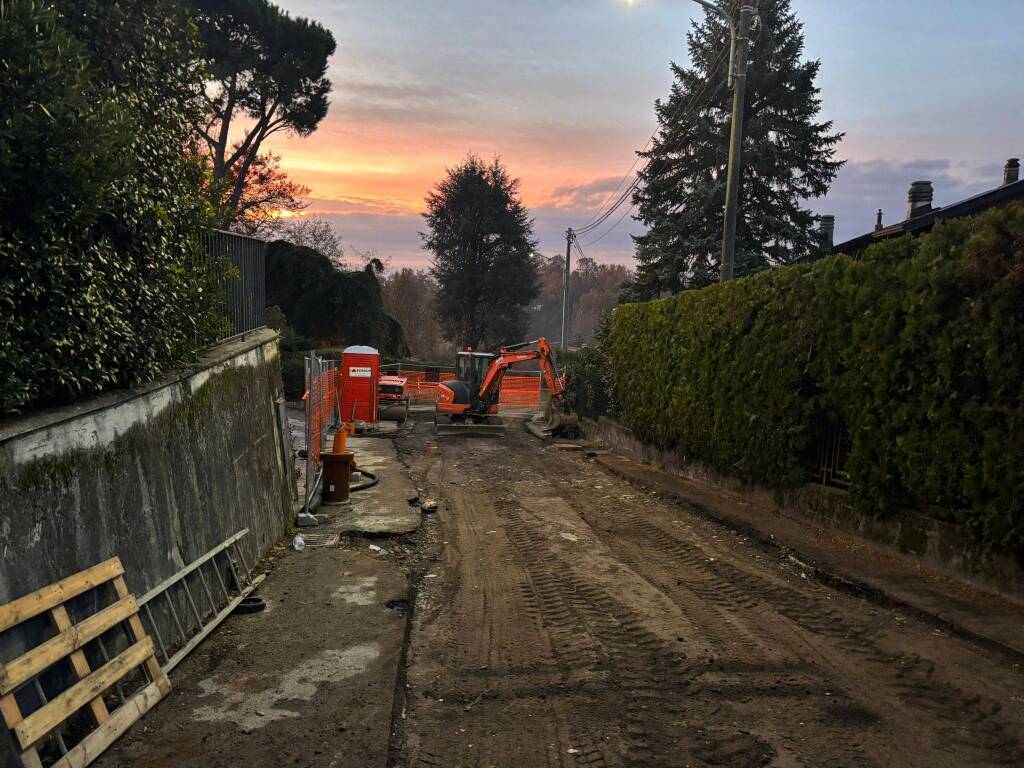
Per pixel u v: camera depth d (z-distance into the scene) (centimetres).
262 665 437
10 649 286
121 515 392
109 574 359
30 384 327
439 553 765
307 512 849
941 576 608
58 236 343
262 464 725
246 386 695
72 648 314
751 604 575
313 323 3597
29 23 307
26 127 304
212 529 538
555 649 482
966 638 483
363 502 993
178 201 529
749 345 972
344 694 397
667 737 356
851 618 533
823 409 811
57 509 330
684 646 480
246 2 2639
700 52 2775
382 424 2289
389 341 4197
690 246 2562
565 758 338
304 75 2844
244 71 2705
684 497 1030
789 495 874
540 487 1202
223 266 668
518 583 650
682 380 1231
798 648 475
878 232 1271
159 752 329
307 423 880
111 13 456
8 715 267
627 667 448
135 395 423
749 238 2605
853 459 717
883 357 662
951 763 327
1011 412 520
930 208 1825
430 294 8800
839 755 335
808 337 819
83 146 328
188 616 465
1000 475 530
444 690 419
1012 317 522
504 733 364
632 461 1469
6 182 307
